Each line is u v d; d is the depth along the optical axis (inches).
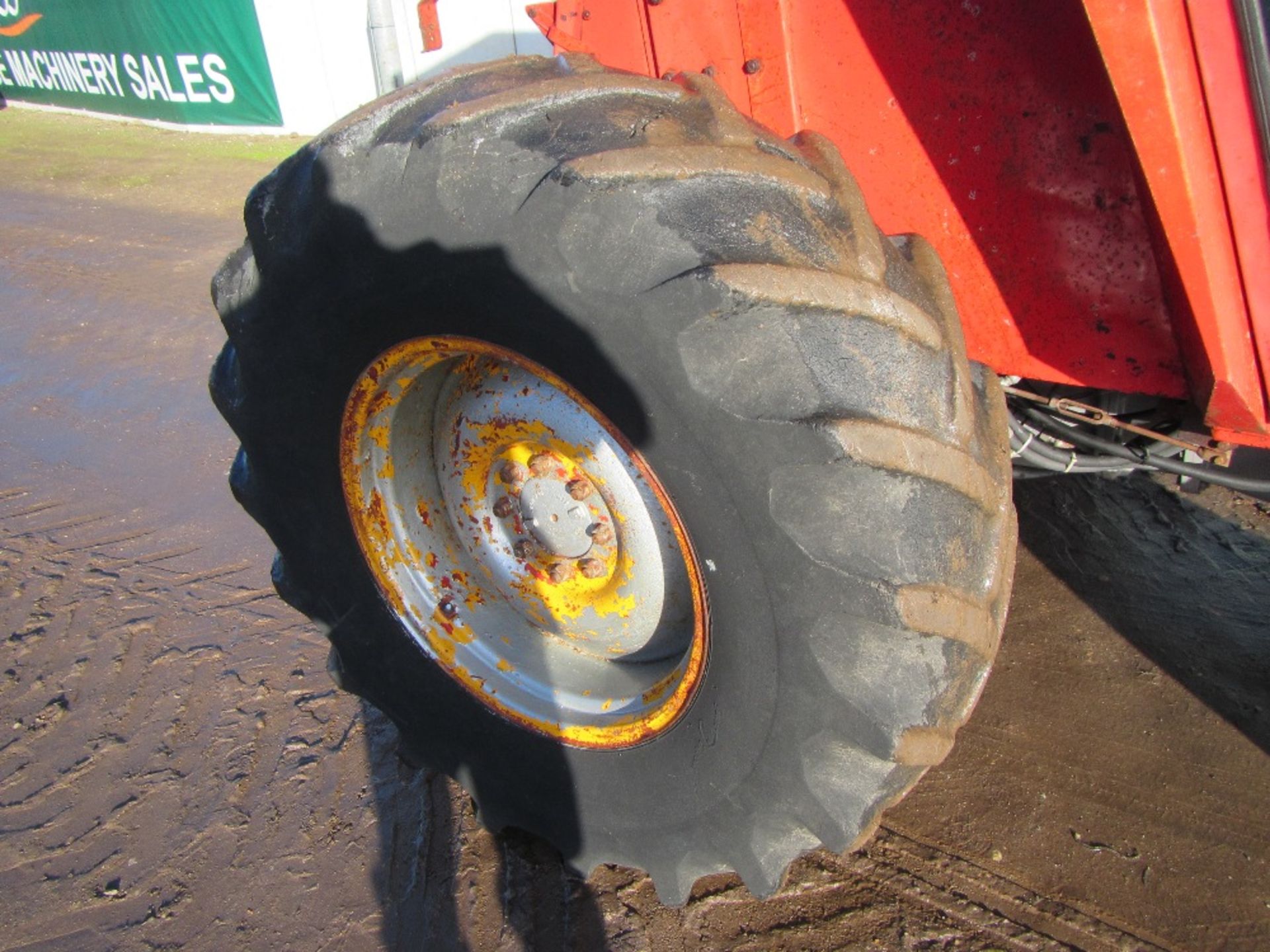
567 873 82.7
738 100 74.7
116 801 94.1
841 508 50.7
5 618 122.1
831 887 80.7
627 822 71.6
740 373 50.3
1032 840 84.3
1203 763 91.4
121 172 394.9
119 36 495.2
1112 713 98.3
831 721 55.3
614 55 81.7
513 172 53.5
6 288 254.1
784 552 52.7
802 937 76.2
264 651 114.0
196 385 191.0
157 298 241.6
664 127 53.6
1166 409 79.7
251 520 142.8
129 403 184.4
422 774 94.8
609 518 68.7
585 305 53.4
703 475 54.5
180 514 145.1
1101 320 65.8
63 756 100.0
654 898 80.0
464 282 58.3
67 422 177.8
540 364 58.9
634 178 50.8
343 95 438.3
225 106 470.9
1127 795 88.4
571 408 65.9
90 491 153.2
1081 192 62.9
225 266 72.8
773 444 50.9
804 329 50.0
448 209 55.9
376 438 74.2
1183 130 51.1
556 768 74.9
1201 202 52.8
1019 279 68.0
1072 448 88.7
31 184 378.6
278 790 94.2
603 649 75.5
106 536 140.0
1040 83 61.6
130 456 164.1
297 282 66.3
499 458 73.7
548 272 53.7
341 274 63.8
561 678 76.3
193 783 95.7
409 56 413.1
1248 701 98.3
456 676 78.8
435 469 78.8
